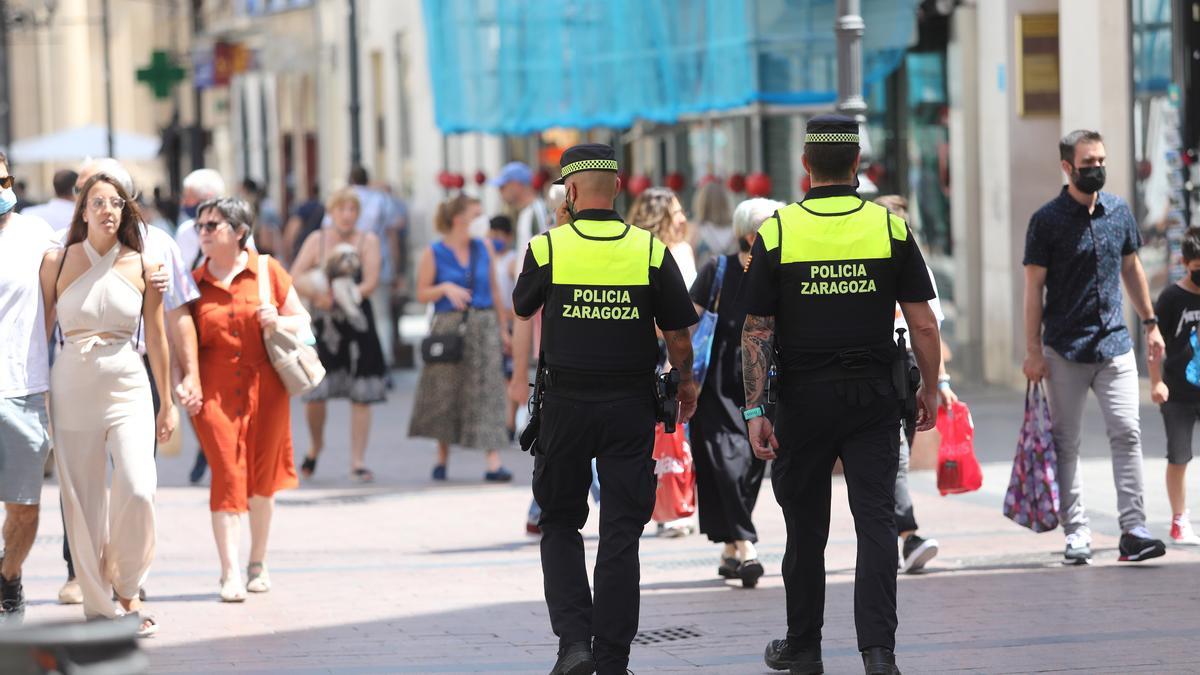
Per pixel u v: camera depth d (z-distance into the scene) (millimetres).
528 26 64688
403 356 72312
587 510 20031
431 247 40812
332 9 112188
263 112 128000
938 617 24297
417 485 41062
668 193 29172
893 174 59750
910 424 20062
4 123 177000
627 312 19344
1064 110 50844
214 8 137250
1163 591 25734
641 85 59375
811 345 19672
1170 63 47812
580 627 19188
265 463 27391
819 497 20312
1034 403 28016
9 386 23625
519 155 83875
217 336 26469
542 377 19516
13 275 23547
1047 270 27891
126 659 7949
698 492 27266
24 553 24734
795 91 52688
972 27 54938
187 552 31984
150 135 161375
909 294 19828
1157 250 48344
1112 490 35938
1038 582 26766
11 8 129875
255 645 23375
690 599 26328
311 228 64625
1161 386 29094
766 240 19812
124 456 23328
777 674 21172
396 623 24891
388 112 103062
